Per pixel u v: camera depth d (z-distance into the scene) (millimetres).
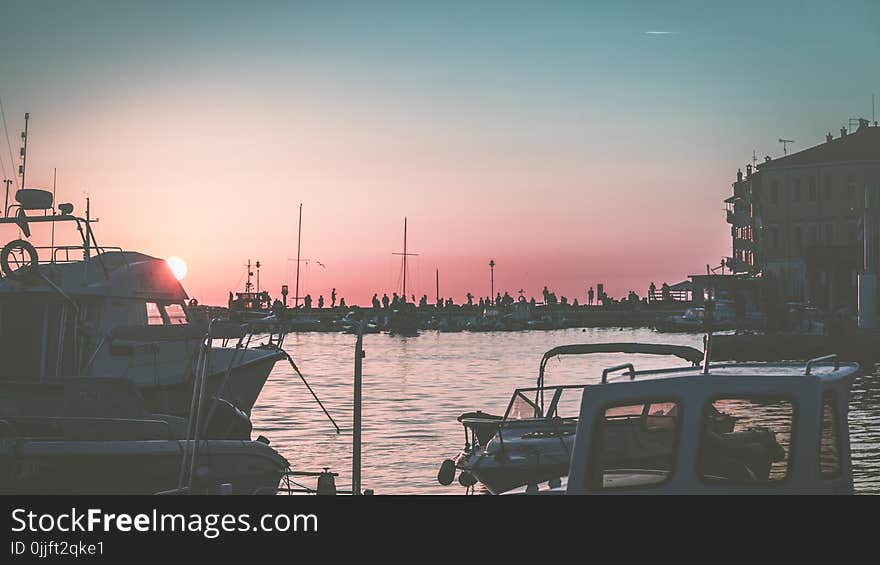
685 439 7047
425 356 77625
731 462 7004
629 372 7949
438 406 35625
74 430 15148
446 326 145375
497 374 54344
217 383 20406
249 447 15453
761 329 79875
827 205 96125
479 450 16391
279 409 34469
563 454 15641
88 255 20672
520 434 16484
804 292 95375
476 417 17797
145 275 20797
